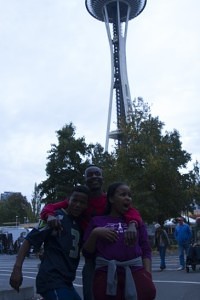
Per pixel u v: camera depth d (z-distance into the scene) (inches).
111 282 153.7
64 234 182.7
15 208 4719.5
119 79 4028.1
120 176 1534.2
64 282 176.1
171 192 1557.6
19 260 179.3
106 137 3476.9
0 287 424.5
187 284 497.7
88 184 206.7
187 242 709.3
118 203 167.2
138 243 165.5
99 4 4554.6
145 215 1466.5
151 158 1531.7
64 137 1736.0
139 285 155.7
